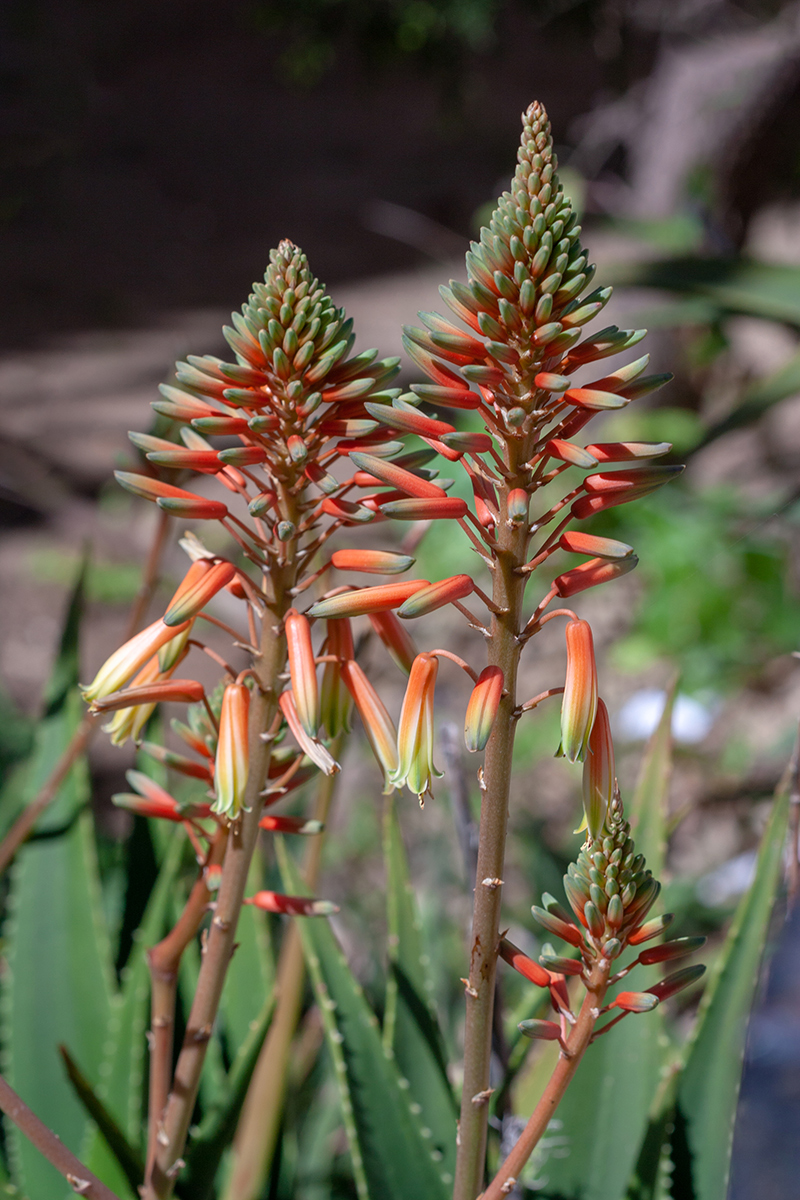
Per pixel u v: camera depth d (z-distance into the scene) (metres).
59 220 8.40
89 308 7.04
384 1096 0.92
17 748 2.13
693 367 3.53
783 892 0.96
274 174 9.80
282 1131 1.01
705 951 1.70
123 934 1.17
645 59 4.27
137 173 9.45
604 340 0.79
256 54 12.57
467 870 0.97
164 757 0.84
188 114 10.97
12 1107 0.79
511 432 0.78
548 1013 1.04
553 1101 0.79
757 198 3.38
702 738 2.43
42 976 1.04
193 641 0.83
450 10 3.97
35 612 3.89
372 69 4.27
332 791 0.99
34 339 6.51
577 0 3.92
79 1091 0.91
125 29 11.98
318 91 11.91
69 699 1.14
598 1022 0.96
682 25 3.34
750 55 3.13
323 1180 1.18
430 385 0.79
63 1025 1.04
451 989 1.46
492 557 0.79
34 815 1.04
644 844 1.00
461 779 0.97
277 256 0.81
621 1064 0.95
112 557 4.04
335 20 4.15
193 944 1.04
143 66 11.81
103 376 5.98
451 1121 0.96
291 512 0.81
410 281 7.55
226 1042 1.05
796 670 2.60
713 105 3.16
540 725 2.68
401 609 0.78
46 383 5.84
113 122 10.33
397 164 9.91
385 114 11.46
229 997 1.04
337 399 0.80
